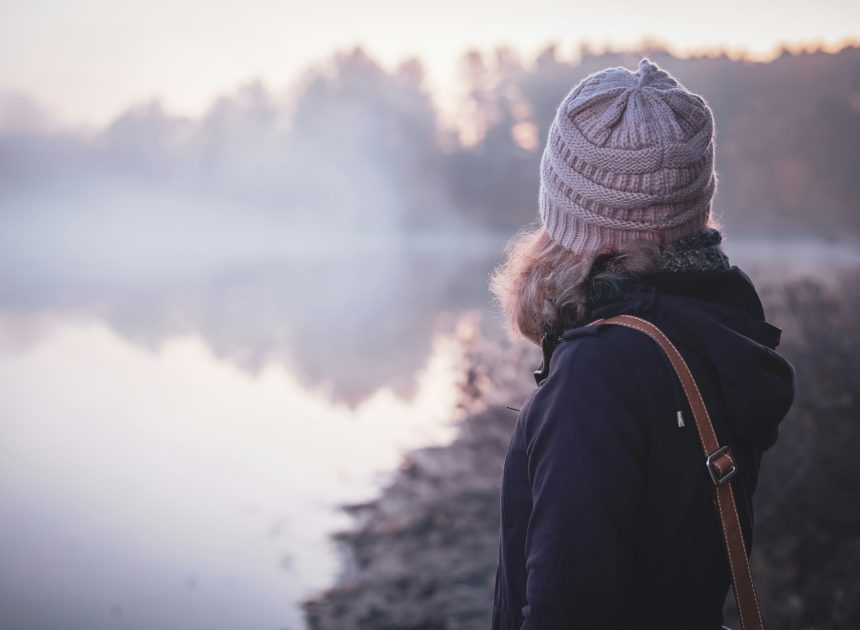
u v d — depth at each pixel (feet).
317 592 16.69
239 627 15.11
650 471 3.37
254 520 21.17
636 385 3.36
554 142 3.90
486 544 18.71
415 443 27.96
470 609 15.43
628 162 3.60
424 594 16.25
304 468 25.79
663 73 3.93
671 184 3.63
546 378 3.65
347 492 23.32
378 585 16.84
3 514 21.53
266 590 16.80
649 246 3.70
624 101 3.68
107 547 19.25
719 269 3.84
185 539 19.75
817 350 17.85
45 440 29.43
